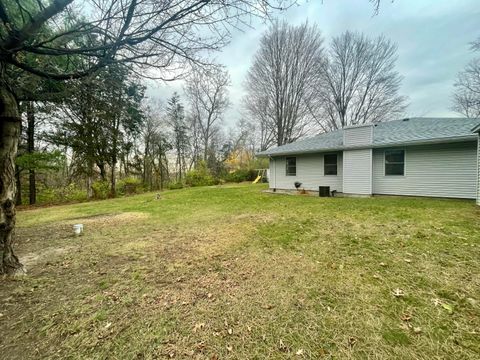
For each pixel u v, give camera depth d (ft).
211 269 10.98
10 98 9.87
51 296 8.95
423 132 31.17
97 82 10.93
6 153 9.86
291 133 77.66
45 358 5.98
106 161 47.19
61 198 53.11
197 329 6.91
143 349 6.20
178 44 8.54
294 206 26.86
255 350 6.06
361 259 11.30
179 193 48.62
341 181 37.14
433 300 7.85
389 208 23.25
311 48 71.15
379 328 6.66
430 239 13.38
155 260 12.33
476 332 6.37
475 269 9.80
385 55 68.54
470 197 27.30
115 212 28.48
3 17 7.34
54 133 37.32
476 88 57.41
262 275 10.15
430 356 5.65
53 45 8.48
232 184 72.38
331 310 7.57
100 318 7.55
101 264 12.03
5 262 10.41
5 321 7.48
